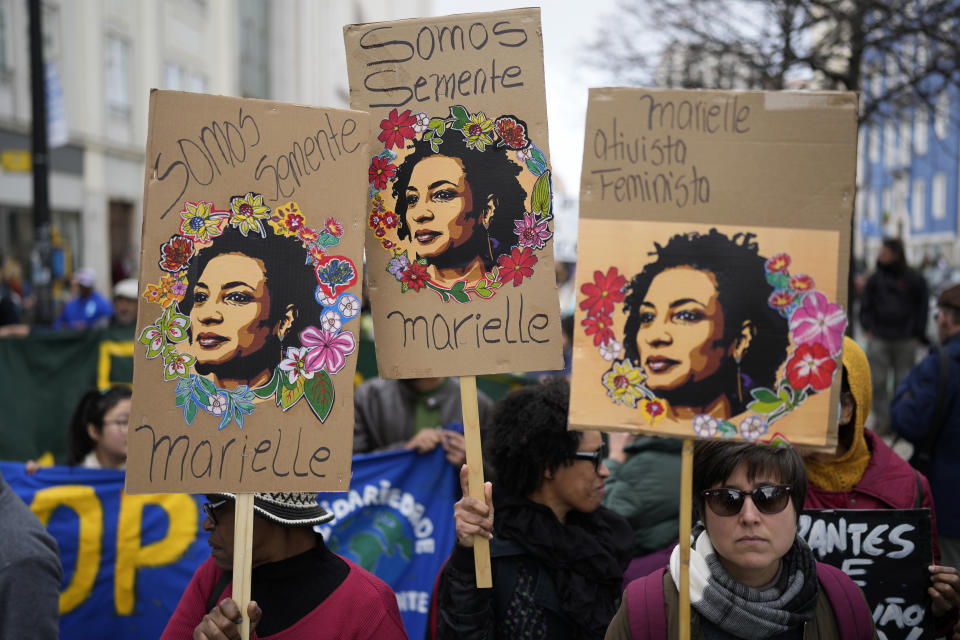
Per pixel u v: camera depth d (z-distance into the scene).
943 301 4.78
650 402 2.22
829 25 10.20
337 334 2.31
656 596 2.21
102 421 4.13
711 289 2.22
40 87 10.30
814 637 2.14
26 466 4.11
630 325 2.24
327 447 2.28
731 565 2.19
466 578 2.52
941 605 2.62
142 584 4.01
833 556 2.69
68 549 4.00
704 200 2.23
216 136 2.31
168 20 25.50
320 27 42.81
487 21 2.56
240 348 2.28
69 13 21.00
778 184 2.21
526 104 2.55
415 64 2.57
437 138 2.56
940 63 9.84
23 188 19.67
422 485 4.22
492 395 5.80
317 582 2.29
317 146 2.35
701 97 2.24
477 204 2.55
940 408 4.07
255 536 2.28
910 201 38.97
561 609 2.64
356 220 2.34
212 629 2.10
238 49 31.30
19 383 6.88
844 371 2.82
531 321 2.53
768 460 2.15
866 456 2.93
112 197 23.30
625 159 2.25
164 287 2.27
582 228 2.26
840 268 2.20
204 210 2.30
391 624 2.31
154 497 4.09
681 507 2.15
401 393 4.51
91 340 7.06
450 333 2.54
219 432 2.26
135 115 24.17
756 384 2.20
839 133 2.20
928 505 2.91
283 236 2.32
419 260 2.55
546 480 2.80
